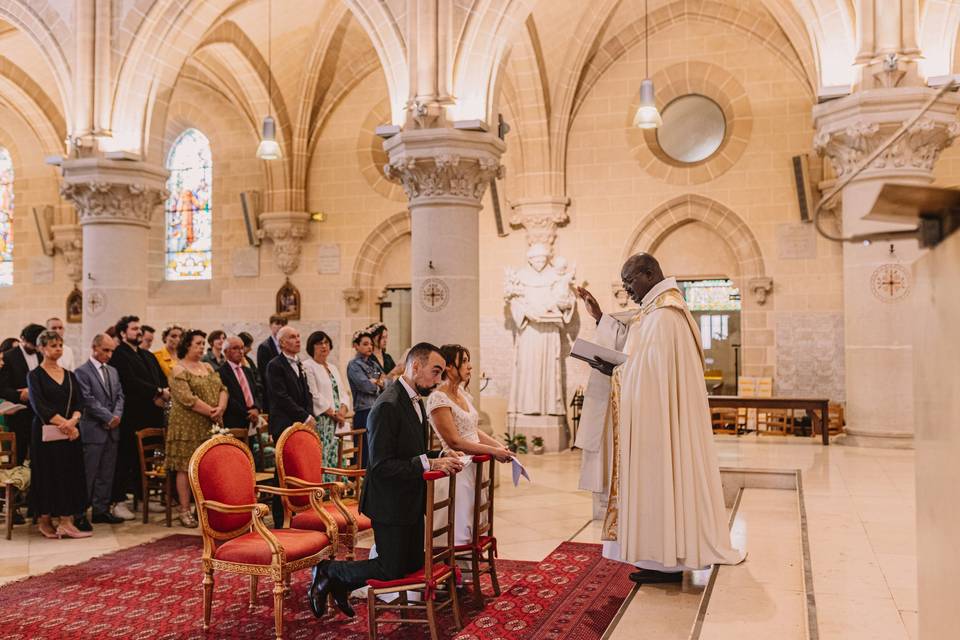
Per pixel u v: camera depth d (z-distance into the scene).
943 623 2.03
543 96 15.05
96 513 8.77
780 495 7.93
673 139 15.31
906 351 9.68
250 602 6.07
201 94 17.59
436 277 10.03
